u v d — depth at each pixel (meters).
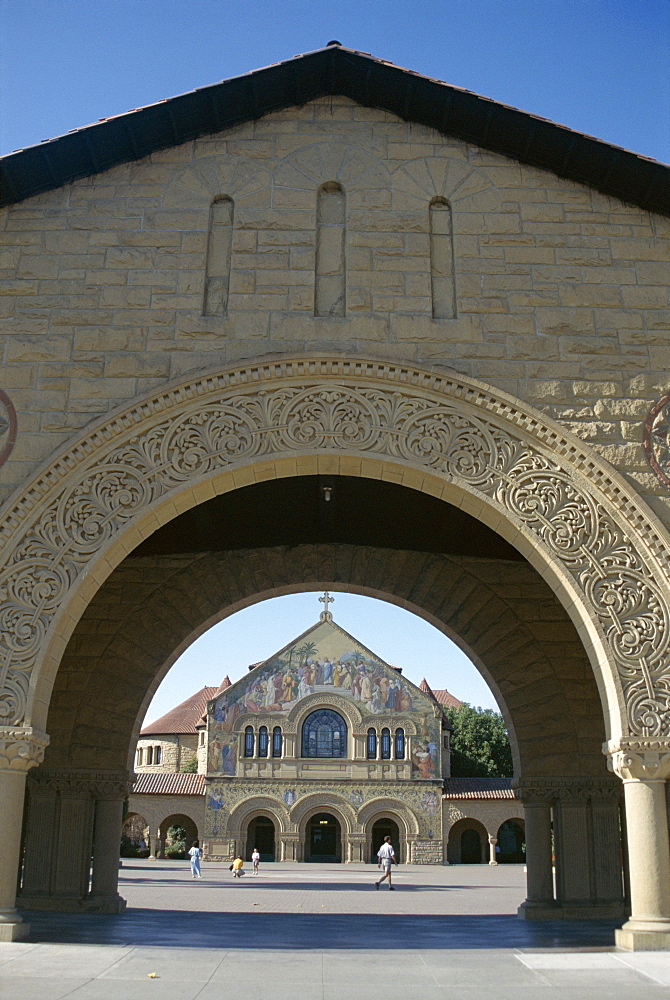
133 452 11.52
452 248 12.78
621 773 10.66
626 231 12.80
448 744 65.75
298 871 47.56
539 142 12.78
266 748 60.03
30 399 11.74
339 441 11.64
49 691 10.87
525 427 11.72
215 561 17.23
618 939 10.26
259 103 13.10
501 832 64.19
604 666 10.91
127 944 10.49
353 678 61.50
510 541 11.80
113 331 12.09
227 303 12.30
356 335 12.15
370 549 17.48
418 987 7.96
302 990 7.73
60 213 12.62
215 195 12.87
